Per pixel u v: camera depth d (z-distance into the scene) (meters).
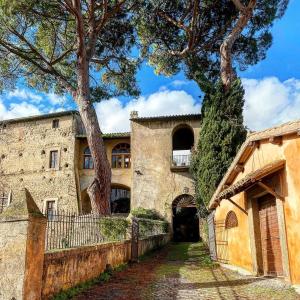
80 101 16.08
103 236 10.20
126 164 27.58
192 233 26.27
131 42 19.91
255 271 8.55
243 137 16.11
